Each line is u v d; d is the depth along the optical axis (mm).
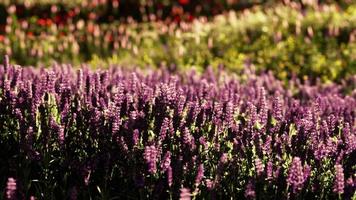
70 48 16312
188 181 4812
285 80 13609
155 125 5500
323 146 5223
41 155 5145
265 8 21547
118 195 5074
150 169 4586
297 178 4594
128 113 5852
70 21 19406
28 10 20891
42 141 5273
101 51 16281
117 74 8305
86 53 16375
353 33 15953
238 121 6328
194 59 15539
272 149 5355
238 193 5043
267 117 5840
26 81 6449
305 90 10312
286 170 5211
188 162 4867
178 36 17094
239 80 11914
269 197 4777
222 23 18828
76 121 5523
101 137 5277
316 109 6836
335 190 4602
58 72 7508
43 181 5035
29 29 18688
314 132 5641
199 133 5414
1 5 20703
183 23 18156
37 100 5918
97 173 5105
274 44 16297
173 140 5371
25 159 5152
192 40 17062
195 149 5117
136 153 4977
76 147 5430
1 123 5773
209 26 18438
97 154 5004
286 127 5875
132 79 7062
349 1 20688
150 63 14922
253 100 7469
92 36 18016
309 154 5293
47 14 21109
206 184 4781
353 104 8125
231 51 15945
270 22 18141
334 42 15945
